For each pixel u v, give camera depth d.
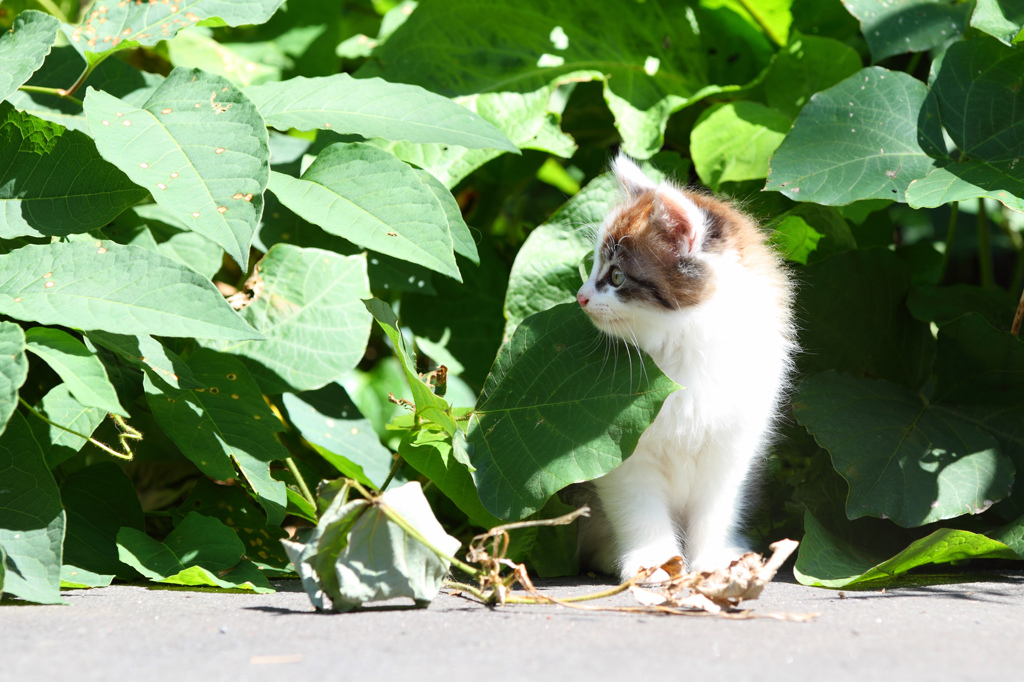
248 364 2.37
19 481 1.79
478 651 1.23
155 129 1.98
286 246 2.52
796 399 2.38
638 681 1.06
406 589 1.60
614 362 2.03
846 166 2.32
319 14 3.44
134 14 2.28
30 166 2.05
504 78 2.91
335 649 1.24
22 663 1.16
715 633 1.35
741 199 2.84
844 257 2.67
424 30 2.95
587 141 3.49
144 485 2.77
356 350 2.45
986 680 1.08
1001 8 2.61
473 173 3.24
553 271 2.70
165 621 1.47
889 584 1.97
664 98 2.99
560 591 1.93
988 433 2.32
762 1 3.23
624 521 2.19
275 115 2.23
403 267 2.82
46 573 1.69
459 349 3.03
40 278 1.83
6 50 2.09
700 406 2.12
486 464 2.03
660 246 2.11
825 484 2.47
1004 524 2.32
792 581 2.05
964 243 4.38
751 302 2.17
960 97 2.45
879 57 2.73
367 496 1.72
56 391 2.07
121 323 1.74
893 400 2.42
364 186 2.16
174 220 2.60
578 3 3.06
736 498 2.35
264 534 2.27
